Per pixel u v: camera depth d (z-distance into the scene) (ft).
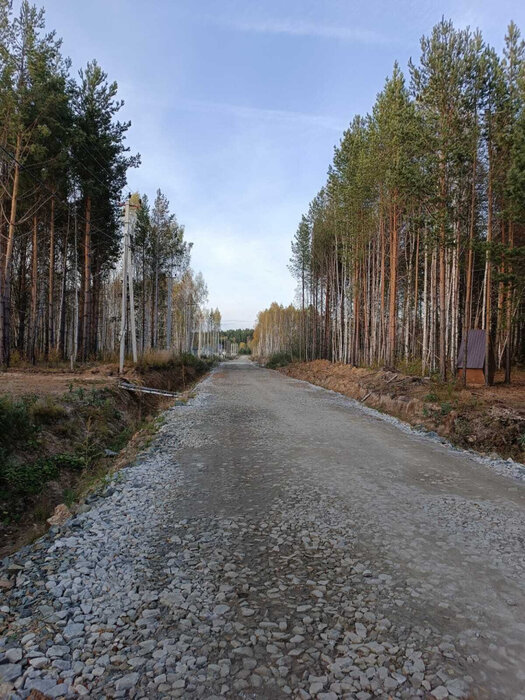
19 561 12.22
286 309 247.29
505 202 54.29
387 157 66.44
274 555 12.80
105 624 9.36
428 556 12.85
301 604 10.24
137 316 134.72
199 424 36.35
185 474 21.43
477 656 8.52
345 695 7.45
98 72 77.20
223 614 9.78
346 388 66.90
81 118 72.02
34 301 70.79
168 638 8.91
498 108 49.19
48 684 7.55
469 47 47.88
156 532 14.38
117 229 92.43
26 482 22.13
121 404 42.96
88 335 87.25
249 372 140.87
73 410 33.17
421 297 100.73
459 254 63.93
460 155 49.08
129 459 24.81
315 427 35.29
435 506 17.21
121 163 82.58
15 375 52.65
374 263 94.12
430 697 7.43
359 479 20.79
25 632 9.00
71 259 88.22
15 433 25.38
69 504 18.80
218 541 13.70
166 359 86.74
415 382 54.70
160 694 7.41
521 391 49.37
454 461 25.20
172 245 124.67
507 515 16.37
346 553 12.98
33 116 60.13
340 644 8.80
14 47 57.57
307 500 17.67
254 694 7.44
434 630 9.30
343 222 88.89
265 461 24.14
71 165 71.41
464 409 35.65
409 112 53.47
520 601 10.51
